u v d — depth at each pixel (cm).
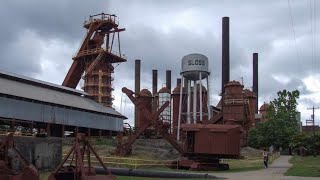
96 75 12319
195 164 4850
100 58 12300
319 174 3975
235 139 5025
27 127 7775
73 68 12694
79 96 9731
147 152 6725
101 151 6556
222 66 10869
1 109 6812
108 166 4628
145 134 7844
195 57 9088
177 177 3856
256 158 7025
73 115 8325
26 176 2391
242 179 3522
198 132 5081
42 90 8356
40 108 7550
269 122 10950
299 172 4228
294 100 11569
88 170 2514
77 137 2464
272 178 3603
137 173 3988
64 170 2484
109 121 9469
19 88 7600
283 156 9194
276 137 10781
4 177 2372
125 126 9631
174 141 5784
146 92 9138
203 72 9094
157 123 6000
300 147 9681
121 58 12875
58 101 8025
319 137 9419
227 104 9194
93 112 8912
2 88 7044
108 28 12888
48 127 7675
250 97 12531
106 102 12312
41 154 4169
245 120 9356
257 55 14950
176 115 11550
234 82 9331
